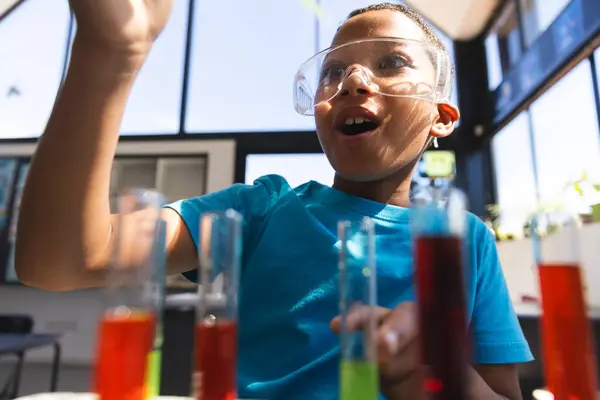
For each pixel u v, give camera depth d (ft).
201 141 9.02
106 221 1.34
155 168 9.32
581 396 0.94
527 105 6.61
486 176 8.08
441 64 2.17
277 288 1.94
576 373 0.95
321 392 1.67
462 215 0.93
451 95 2.28
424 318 0.88
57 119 1.23
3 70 9.83
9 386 7.82
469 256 2.02
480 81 8.45
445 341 0.86
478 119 8.35
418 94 1.99
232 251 1.05
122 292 0.94
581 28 5.13
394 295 1.86
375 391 0.94
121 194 1.05
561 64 5.54
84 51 1.22
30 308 9.36
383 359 1.02
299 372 1.72
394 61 2.04
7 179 9.60
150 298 0.96
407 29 2.26
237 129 9.05
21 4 10.05
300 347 1.80
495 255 2.23
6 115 9.84
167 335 3.93
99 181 1.28
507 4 7.45
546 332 1.01
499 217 6.56
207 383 0.94
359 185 2.26
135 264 0.96
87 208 1.26
